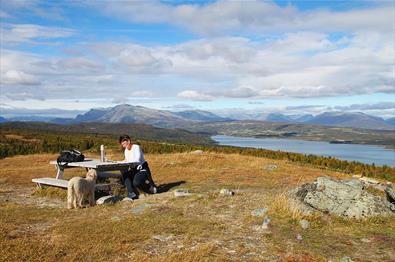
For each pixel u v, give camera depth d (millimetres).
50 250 8375
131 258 7859
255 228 9945
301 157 40188
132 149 15391
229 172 21469
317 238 9203
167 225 10195
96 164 14633
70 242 8938
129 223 10461
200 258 7758
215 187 16234
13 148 49594
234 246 8633
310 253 8180
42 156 32469
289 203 11094
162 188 16391
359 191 11461
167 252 8312
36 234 9781
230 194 13859
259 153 43812
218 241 8984
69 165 15492
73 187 12773
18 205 13508
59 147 50594
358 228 10039
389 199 12688
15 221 11109
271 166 23984
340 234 9555
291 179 19234
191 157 27422
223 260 7695
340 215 10883
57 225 10602
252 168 23312
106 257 8031
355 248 8602
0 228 10203
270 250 8367
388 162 135000
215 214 11359
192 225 10141
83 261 7820
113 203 13461
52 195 15211
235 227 10047
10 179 19547
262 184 17328
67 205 13172
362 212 10836
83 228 10133
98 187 14719
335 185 11891
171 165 24375
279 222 10297
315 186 12336
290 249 8438
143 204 12648
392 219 10727
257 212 11070
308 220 10328
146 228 9961
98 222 10734
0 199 14703
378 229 10000
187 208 12086
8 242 8859
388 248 8625
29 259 7820
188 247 8578
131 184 15133
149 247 8656
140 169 15172
